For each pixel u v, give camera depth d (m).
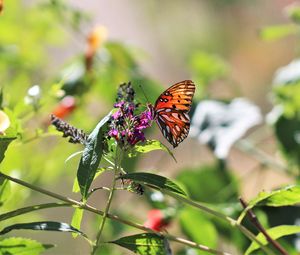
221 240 1.86
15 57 2.17
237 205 1.79
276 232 1.47
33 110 1.64
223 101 1.85
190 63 2.10
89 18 2.03
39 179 1.96
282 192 1.43
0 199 1.50
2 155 1.42
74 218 1.43
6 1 2.20
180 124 1.44
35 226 1.39
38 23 2.21
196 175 1.87
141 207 2.03
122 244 1.42
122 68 1.96
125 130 1.40
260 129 2.44
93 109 2.16
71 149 1.97
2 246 1.43
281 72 1.91
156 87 1.93
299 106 1.88
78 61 1.94
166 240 1.42
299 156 1.87
